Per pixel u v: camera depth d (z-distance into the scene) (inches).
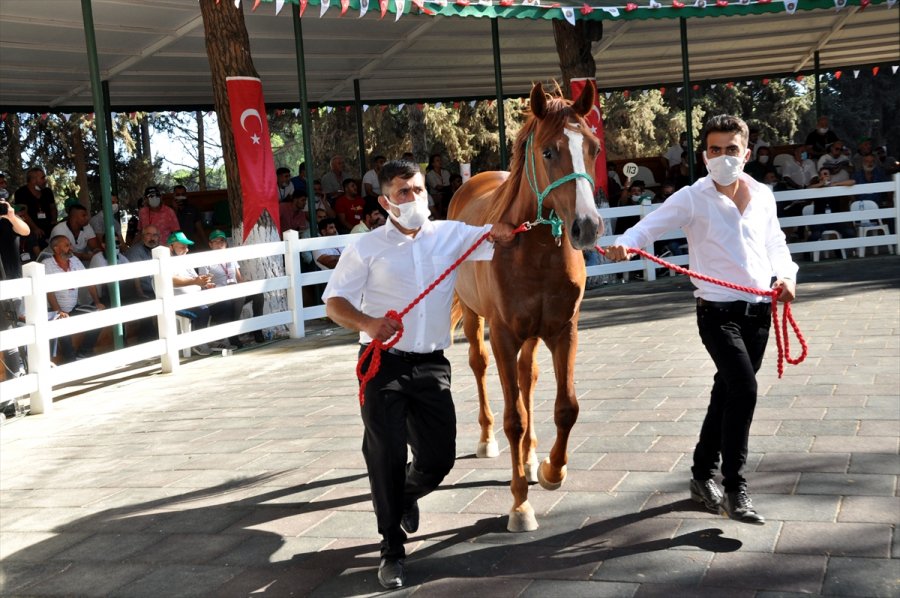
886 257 525.7
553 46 671.1
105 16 453.1
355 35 566.3
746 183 157.2
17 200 513.7
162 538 174.4
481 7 439.5
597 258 521.7
